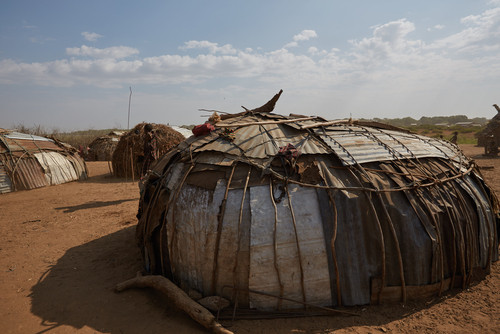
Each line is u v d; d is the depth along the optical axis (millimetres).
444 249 4910
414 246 4605
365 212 4590
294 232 4395
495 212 6273
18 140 14984
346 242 4469
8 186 13414
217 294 4566
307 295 4414
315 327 4172
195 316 4152
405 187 4910
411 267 4613
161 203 5320
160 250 5195
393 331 4074
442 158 5914
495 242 5840
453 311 4457
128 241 7496
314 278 4391
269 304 4422
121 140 17297
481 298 4750
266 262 4348
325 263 4402
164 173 5699
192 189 4996
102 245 7293
